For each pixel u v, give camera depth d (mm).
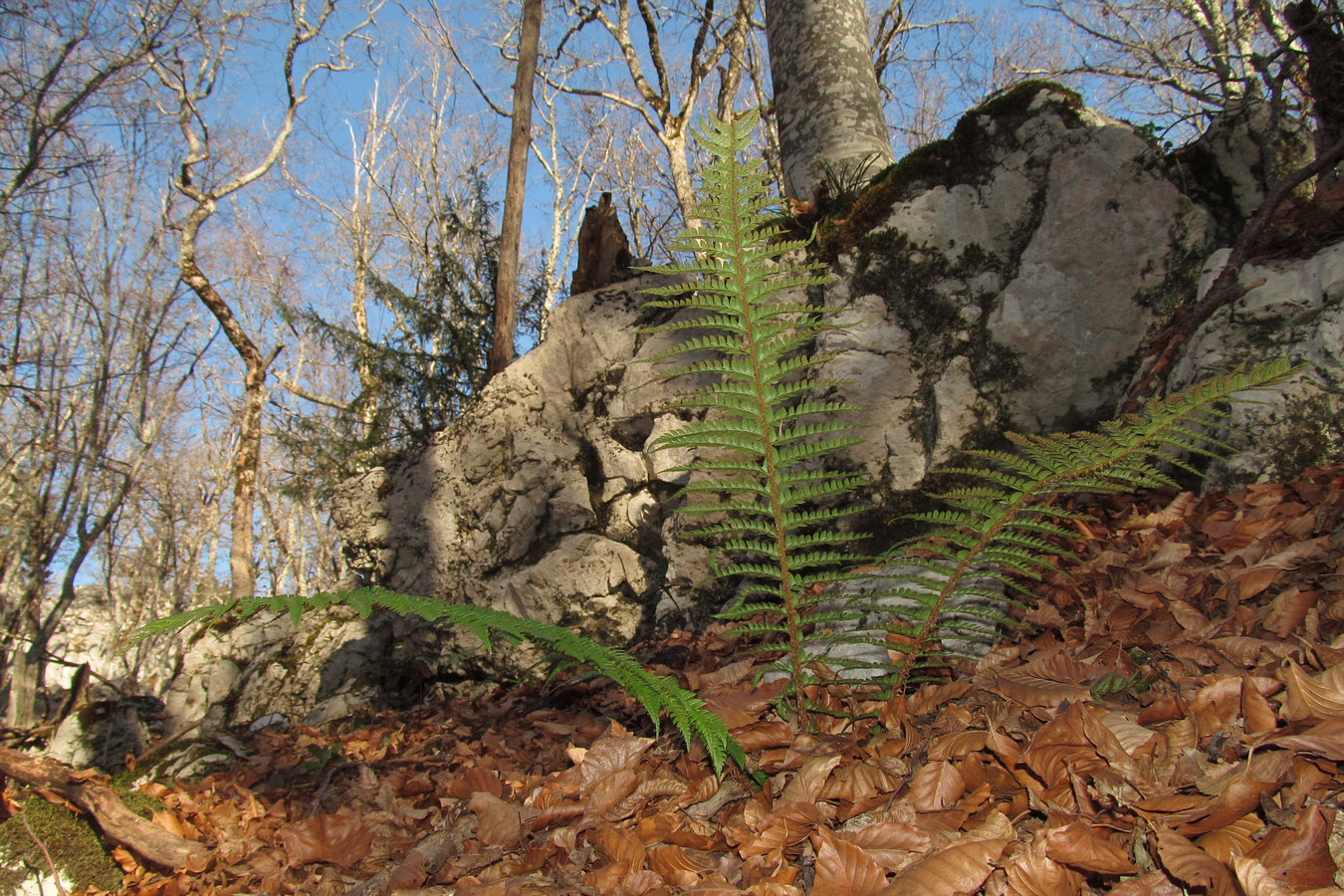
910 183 3555
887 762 1451
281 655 5020
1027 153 3379
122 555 20016
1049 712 1477
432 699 4496
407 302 9117
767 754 1579
